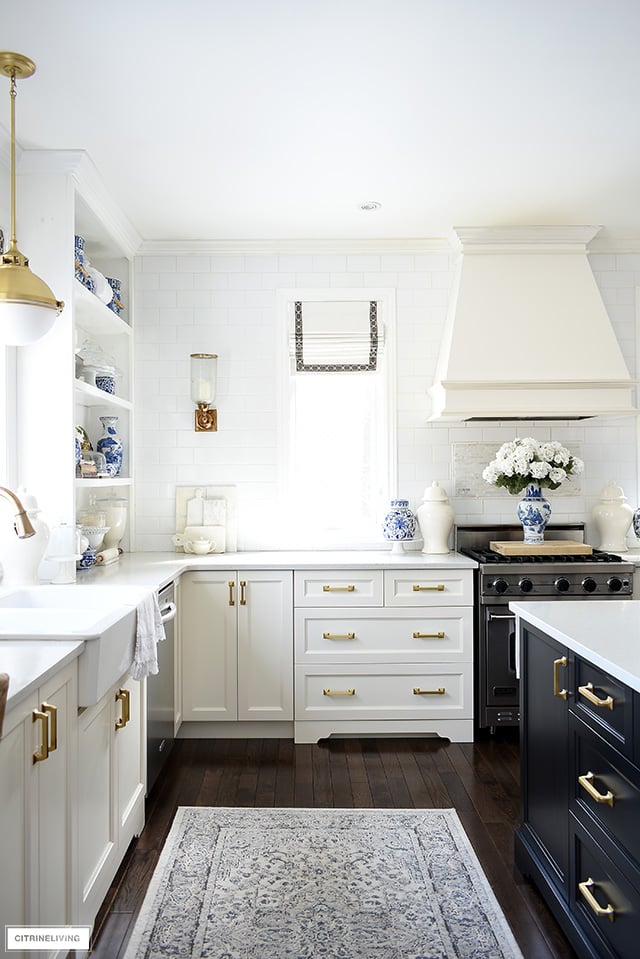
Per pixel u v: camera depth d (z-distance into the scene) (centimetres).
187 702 379
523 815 251
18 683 157
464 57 244
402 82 260
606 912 184
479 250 416
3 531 287
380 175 342
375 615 380
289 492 443
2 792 148
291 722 386
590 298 414
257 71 251
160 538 439
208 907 229
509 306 412
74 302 321
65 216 318
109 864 231
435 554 420
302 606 379
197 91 265
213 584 380
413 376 444
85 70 250
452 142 309
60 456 317
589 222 407
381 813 294
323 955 205
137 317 439
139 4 213
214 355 431
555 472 408
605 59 246
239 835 276
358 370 440
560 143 311
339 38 232
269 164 329
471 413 400
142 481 440
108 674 211
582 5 217
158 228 412
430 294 443
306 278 441
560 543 420
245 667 379
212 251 438
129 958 203
